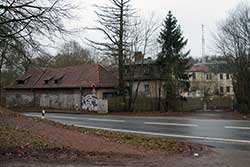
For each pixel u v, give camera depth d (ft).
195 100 160.97
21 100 192.34
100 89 160.66
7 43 48.57
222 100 173.68
